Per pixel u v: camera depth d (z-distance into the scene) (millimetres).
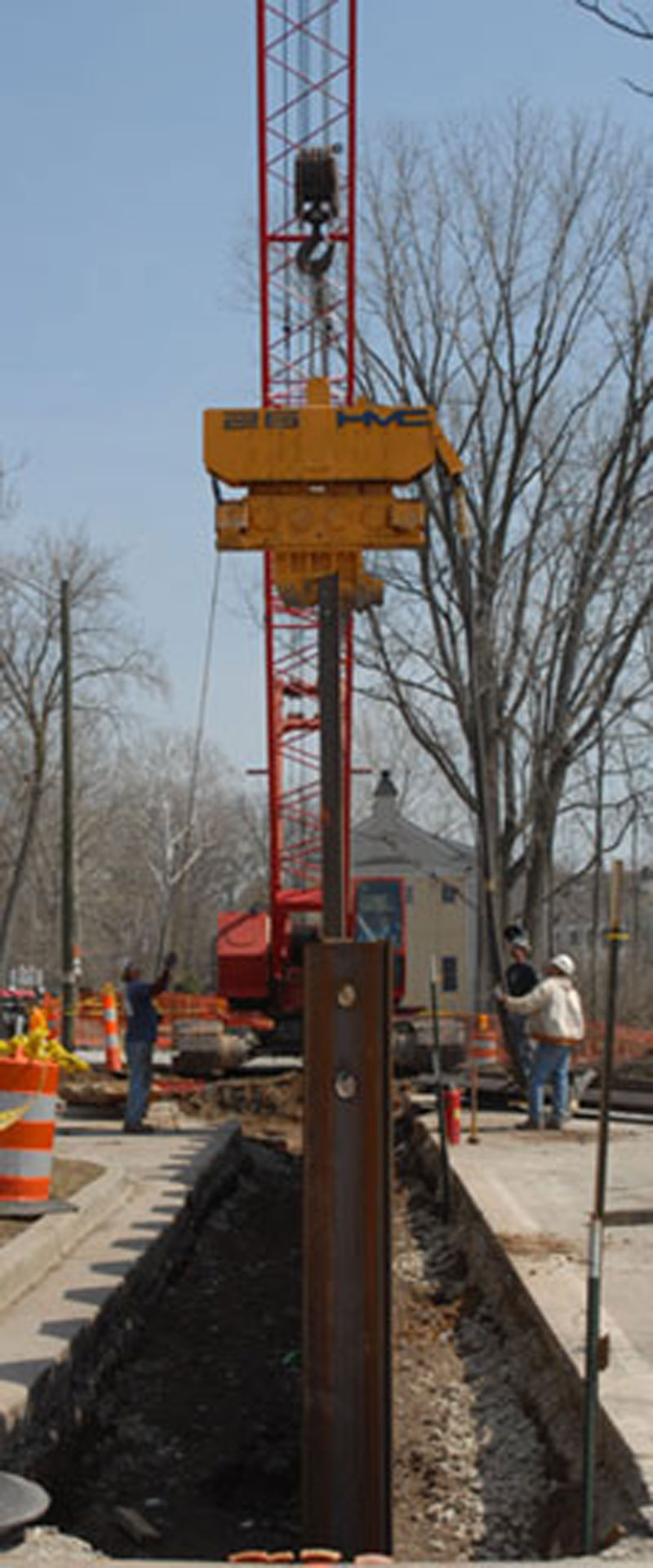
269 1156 21422
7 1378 8266
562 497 34969
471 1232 12227
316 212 27328
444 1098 16312
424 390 35031
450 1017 25844
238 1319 12273
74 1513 8203
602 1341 7258
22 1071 12391
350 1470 7023
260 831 104312
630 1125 19062
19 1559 5746
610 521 34938
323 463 13875
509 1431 8180
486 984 37531
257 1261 14641
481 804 20625
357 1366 7070
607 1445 6559
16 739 65188
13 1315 9797
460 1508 7461
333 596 8336
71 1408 8844
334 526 14328
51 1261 11234
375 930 30281
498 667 34906
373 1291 7074
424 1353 10078
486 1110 20875
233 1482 8867
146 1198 14539
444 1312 10992
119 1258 11680
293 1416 9938
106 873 90250
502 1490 7559
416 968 66312
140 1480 8844
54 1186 14039
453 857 67562
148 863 85938
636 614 34688
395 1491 7824
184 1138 19375
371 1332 7059
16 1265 10305
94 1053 35594
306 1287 7176
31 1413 8094
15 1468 7555
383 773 66000
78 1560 5766
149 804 90938
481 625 34156
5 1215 12266
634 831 37281
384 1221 7090
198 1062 27516
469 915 67375
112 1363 10172
